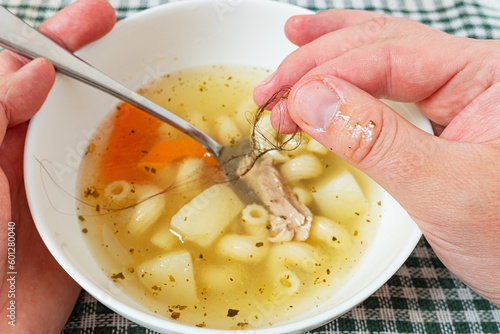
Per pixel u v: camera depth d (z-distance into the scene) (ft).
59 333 0.78
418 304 0.80
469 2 1.12
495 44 0.77
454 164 0.68
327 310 0.65
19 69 0.79
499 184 0.68
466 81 0.77
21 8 1.03
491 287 0.76
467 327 0.78
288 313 0.74
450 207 0.69
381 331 0.78
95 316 0.78
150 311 0.73
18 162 0.80
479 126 0.72
